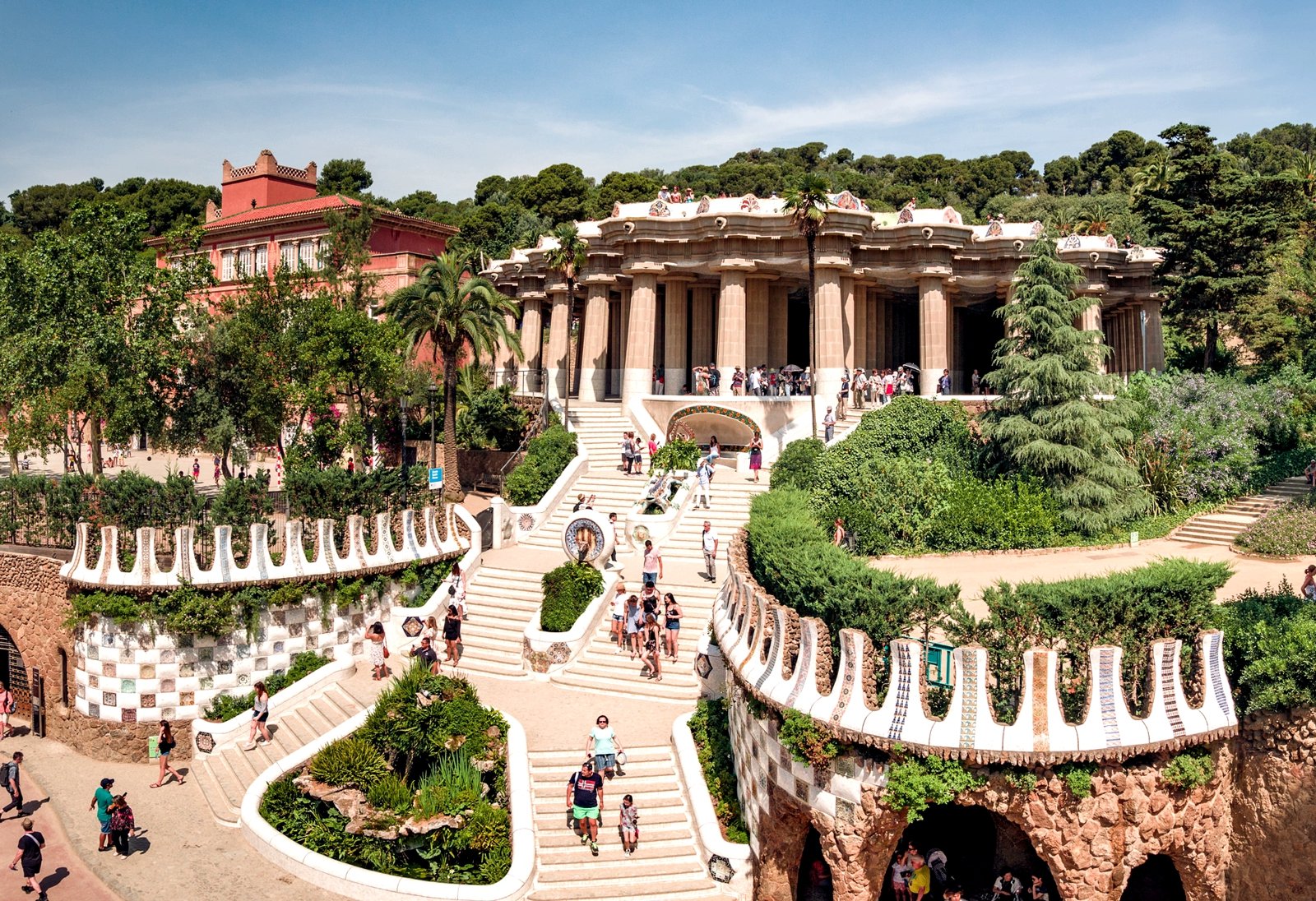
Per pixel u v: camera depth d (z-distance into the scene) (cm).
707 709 2577
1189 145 5100
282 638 3162
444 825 2234
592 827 2206
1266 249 5103
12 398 4094
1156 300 5525
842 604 1916
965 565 3272
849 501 3725
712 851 2127
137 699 3045
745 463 4362
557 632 3075
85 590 3105
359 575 3306
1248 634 1889
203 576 3053
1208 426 4053
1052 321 3775
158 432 4181
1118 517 3588
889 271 5016
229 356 4288
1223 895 1870
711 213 4844
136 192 10919
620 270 5441
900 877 1958
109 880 2283
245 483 3219
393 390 4384
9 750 3212
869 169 16312
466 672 3048
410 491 3553
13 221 11225
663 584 3297
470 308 4462
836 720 1833
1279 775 1805
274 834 2367
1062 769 1727
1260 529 3338
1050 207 10488
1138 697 1856
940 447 4022
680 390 5397
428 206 10881
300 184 7338
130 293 4072
